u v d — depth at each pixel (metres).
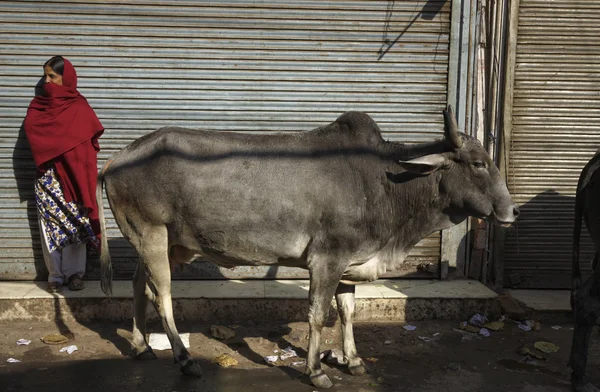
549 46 5.31
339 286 4.09
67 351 4.26
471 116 5.38
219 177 3.73
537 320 5.00
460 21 5.21
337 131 3.89
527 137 5.41
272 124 5.26
